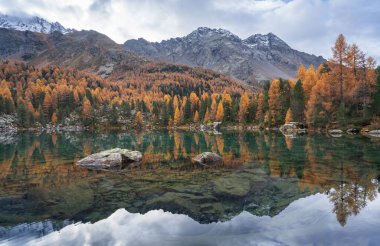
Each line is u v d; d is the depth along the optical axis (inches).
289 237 286.7
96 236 299.1
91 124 5300.2
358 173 623.5
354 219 333.4
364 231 296.5
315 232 297.1
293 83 3905.0
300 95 3211.1
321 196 441.7
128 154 908.0
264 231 304.8
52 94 6190.9
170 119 5777.6
